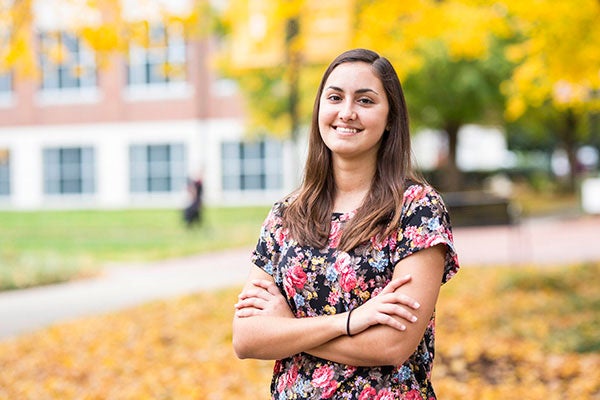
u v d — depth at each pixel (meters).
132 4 9.36
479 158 42.03
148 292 12.63
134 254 18.72
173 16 9.50
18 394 6.81
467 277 12.80
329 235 2.64
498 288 11.42
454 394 6.31
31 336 9.22
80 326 9.68
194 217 23.94
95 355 8.17
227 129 34.19
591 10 9.33
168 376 7.23
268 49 10.36
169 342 8.75
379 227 2.56
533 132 38.00
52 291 13.04
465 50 10.06
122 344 8.67
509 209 16.72
